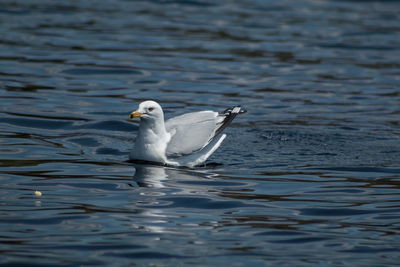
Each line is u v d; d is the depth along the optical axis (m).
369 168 12.23
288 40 24.05
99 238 8.35
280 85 18.89
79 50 21.56
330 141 14.23
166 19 26.78
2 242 8.11
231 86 18.59
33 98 16.56
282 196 10.40
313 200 10.20
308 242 8.45
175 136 12.52
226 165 12.38
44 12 27.02
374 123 15.67
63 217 9.07
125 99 17.03
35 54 20.75
